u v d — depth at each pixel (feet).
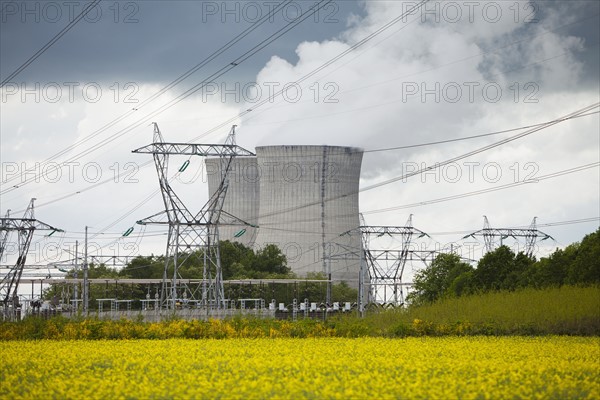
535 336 199.62
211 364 132.57
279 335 202.28
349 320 219.00
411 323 212.84
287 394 105.81
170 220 316.19
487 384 111.55
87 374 124.88
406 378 115.14
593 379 121.39
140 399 105.29
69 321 205.87
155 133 307.17
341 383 113.70
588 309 208.54
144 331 198.80
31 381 121.08
